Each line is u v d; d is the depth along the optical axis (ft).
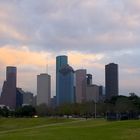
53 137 147.95
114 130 167.12
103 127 184.96
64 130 178.50
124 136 146.20
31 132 181.68
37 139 142.82
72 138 143.02
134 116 439.22
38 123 473.26
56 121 488.02
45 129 202.69
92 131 167.02
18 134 170.50
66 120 498.28
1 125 481.87
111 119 401.49
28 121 512.22
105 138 141.38
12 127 430.20
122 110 619.67
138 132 156.97
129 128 173.27
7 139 146.00
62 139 140.77
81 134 156.04
